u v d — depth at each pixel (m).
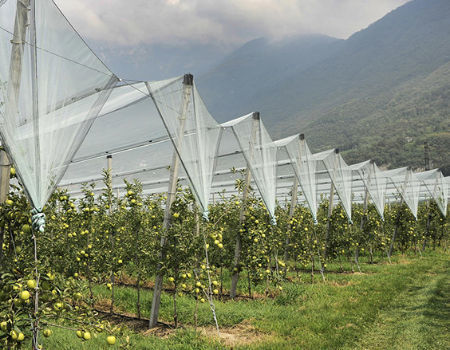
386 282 13.13
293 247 14.93
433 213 25.47
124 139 12.52
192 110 8.77
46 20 5.45
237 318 8.90
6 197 5.04
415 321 8.62
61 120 5.46
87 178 18.92
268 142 12.79
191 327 8.37
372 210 22.28
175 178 8.70
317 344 7.18
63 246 9.34
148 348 6.89
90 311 4.72
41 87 5.27
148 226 10.04
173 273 8.28
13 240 5.01
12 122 4.93
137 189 10.20
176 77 8.48
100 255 9.81
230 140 14.59
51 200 7.56
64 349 6.50
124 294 11.09
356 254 18.67
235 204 11.21
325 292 11.70
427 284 12.86
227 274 15.62
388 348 7.10
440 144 111.81
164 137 13.09
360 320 8.71
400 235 22.84
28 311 4.37
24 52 5.18
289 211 16.91
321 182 25.84
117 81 6.28
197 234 9.01
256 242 11.68
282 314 9.21
